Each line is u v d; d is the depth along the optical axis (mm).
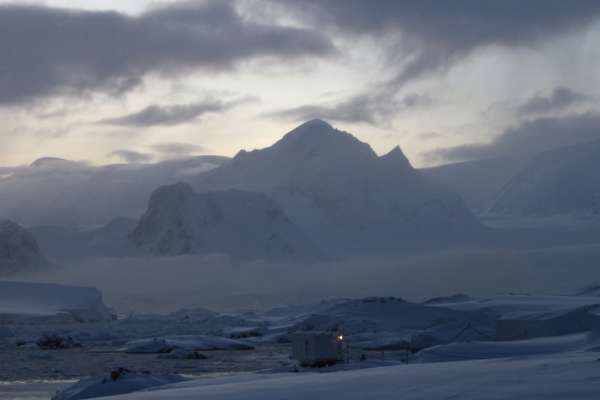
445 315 139250
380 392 22641
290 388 25625
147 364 83688
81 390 41625
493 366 28312
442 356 51438
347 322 136500
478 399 19828
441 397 20625
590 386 20484
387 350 92000
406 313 140625
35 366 82750
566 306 142000
